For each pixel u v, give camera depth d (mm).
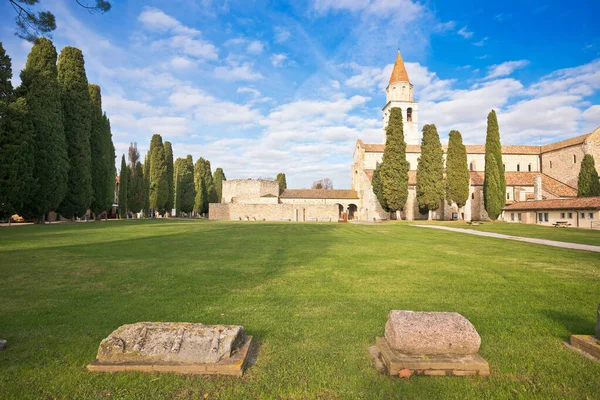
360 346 4453
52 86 29938
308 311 5836
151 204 59719
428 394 3352
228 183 64625
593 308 6066
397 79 59969
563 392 3387
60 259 10688
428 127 43250
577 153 49406
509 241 18609
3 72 25984
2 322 5164
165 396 3279
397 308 6023
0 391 3316
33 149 27906
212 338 3881
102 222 35906
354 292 7094
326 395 3342
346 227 30656
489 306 6168
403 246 15430
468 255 12641
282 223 39344
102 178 40062
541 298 6711
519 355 4199
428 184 42625
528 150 57844
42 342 4453
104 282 7805
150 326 4062
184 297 6625
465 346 3855
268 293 6973
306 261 10836
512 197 51625
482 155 57094
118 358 3809
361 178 58875
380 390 3414
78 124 33906
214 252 12656
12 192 25672
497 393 3359
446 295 6898
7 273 8641
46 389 3369
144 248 13570
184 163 71125
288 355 4172
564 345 4523
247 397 3285
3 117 25438
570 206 35500
